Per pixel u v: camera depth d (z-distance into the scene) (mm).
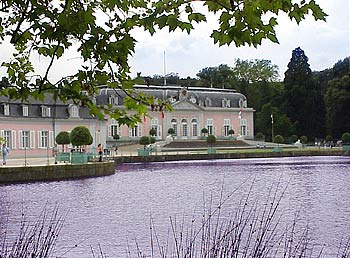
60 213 16156
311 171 37156
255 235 10094
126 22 3279
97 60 3395
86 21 3191
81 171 32031
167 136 84000
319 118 95062
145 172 38344
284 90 97438
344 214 15430
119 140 82938
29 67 3814
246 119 95625
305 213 15617
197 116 90688
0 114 58188
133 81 3691
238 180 29578
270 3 3047
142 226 13648
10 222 13812
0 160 47188
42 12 3166
